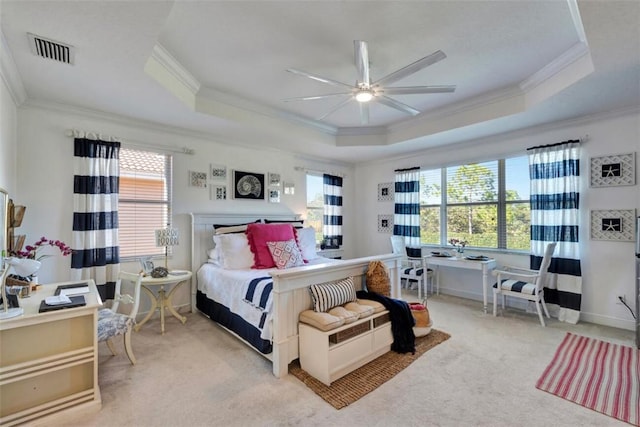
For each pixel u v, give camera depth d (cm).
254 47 249
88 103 302
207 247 410
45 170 302
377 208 589
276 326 236
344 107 385
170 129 381
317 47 249
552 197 372
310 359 236
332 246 573
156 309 371
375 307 268
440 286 493
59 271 309
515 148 411
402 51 256
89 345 203
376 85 254
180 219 395
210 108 338
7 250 233
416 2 197
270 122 396
